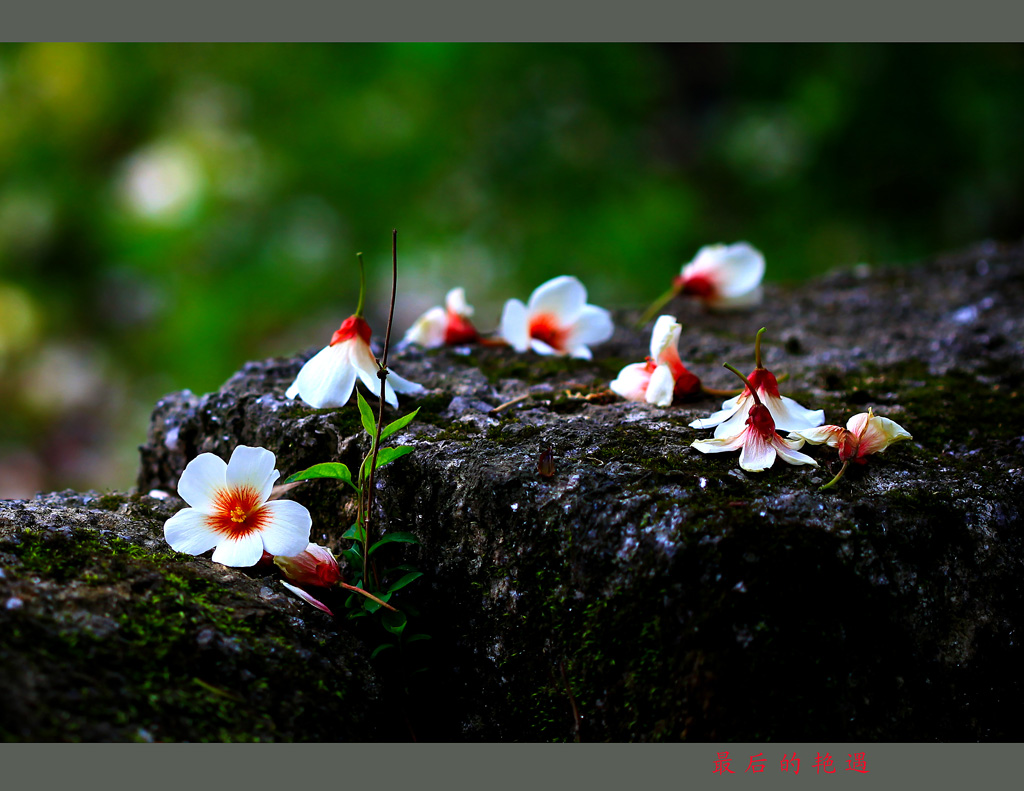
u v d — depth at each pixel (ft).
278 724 3.23
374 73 7.52
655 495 3.33
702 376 3.73
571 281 3.77
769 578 3.25
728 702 3.24
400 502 3.42
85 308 7.81
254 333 7.33
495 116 7.80
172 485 3.62
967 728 3.28
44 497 3.53
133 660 3.21
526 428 3.49
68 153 7.61
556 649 3.33
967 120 6.93
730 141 8.11
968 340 3.84
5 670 3.16
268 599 3.34
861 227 7.53
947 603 3.31
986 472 3.42
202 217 7.10
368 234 7.48
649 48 9.03
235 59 7.46
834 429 3.41
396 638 3.37
